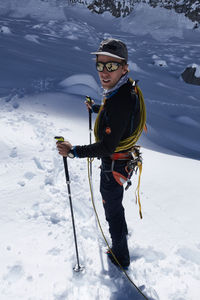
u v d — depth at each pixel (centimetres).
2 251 204
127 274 202
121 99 158
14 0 3005
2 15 2775
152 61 2022
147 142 514
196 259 218
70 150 167
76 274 192
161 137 642
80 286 185
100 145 161
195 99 1271
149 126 654
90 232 236
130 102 160
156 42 2877
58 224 238
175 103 1115
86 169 332
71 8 3384
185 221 261
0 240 213
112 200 194
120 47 153
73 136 411
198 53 2494
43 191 279
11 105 498
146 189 307
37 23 2612
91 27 3014
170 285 194
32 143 363
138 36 3097
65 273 192
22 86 687
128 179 188
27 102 529
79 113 529
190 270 207
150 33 3198
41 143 368
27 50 1418
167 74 1777
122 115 158
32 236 221
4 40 1570
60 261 202
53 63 1205
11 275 185
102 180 193
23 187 280
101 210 267
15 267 191
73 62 1374
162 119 855
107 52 152
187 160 405
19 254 203
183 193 304
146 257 219
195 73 1636
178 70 1900
